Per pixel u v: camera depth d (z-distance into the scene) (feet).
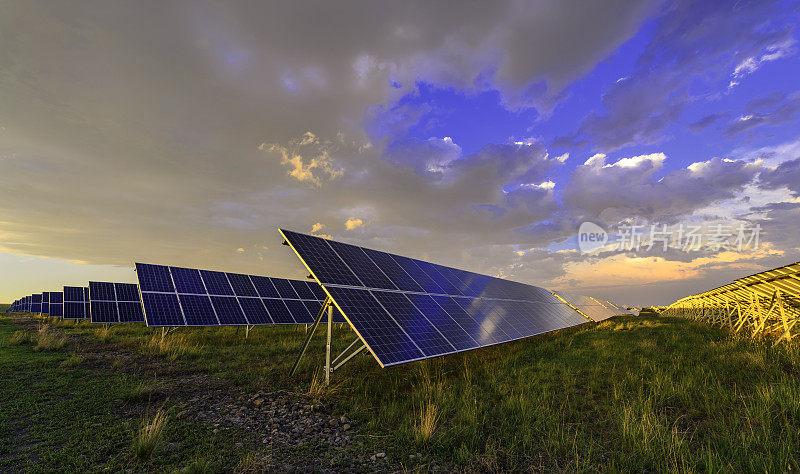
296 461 19.94
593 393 33.24
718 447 21.11
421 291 49.37
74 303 106.42
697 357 46.80
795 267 41.83
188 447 21.29
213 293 76.59
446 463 20.02
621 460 19.56
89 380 35.32
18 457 19.20
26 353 48.75
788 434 21.21
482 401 30.45
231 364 44.34
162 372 40.47
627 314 181.68
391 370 41.70
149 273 71.15
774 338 66.69
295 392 32.27
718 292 77.46
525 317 71.72
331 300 34.68
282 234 38.19
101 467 18.44
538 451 21.57
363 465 19.57
